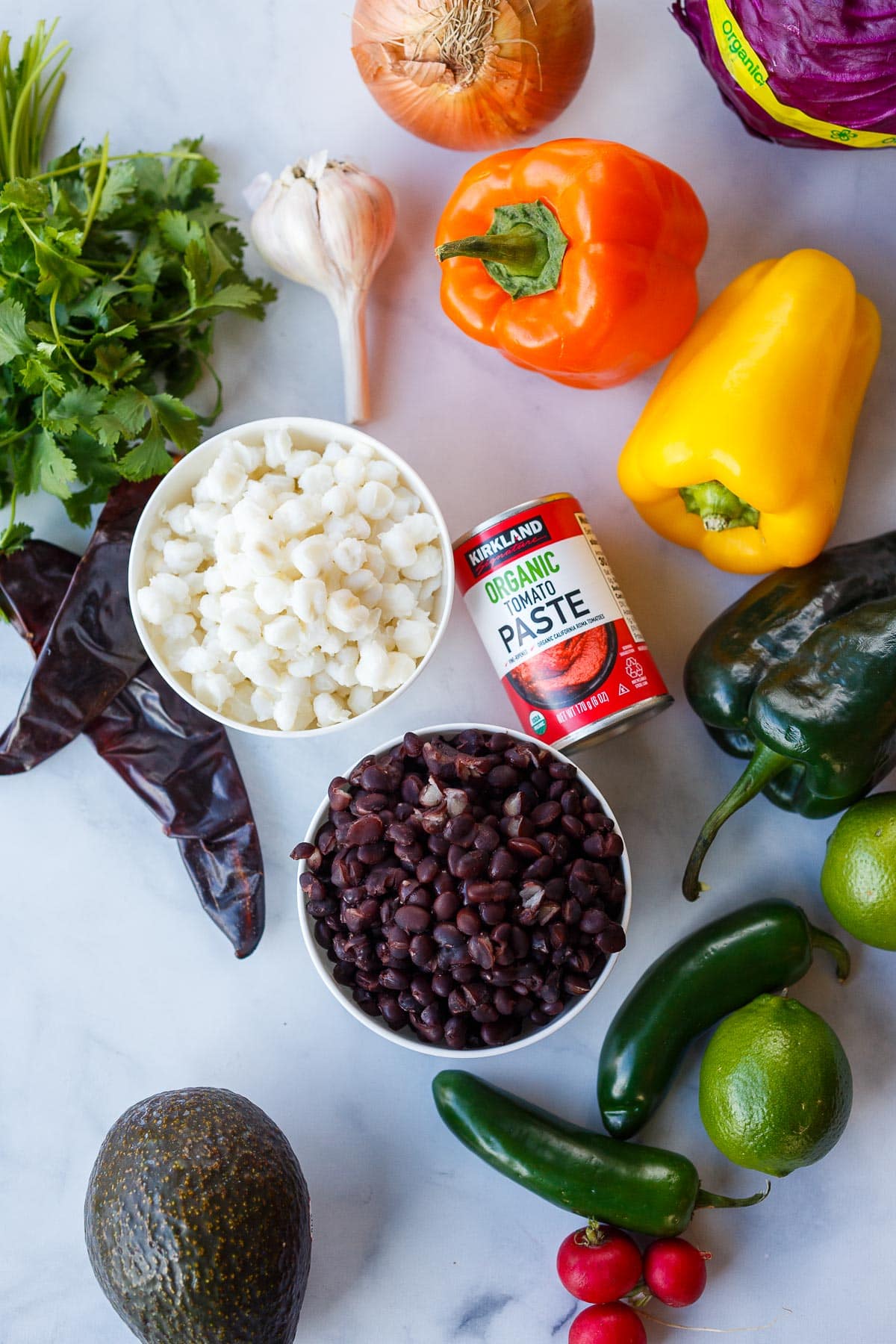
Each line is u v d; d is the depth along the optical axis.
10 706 0.69
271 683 0.62
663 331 0.64
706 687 0.65
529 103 0.64
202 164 0.67
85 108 0.69
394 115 0.66
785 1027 0.62
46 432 0.63
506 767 0.62
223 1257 0.59
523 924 0.61
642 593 0.69
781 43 0.59
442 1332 0.67
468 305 0.66
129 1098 0.69
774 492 0.62
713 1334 0.67
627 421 0.69
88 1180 0.68
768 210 0.69
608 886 0.62
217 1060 0.69
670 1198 0.62
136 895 0.69
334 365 0.69
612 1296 0.64
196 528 0.64
